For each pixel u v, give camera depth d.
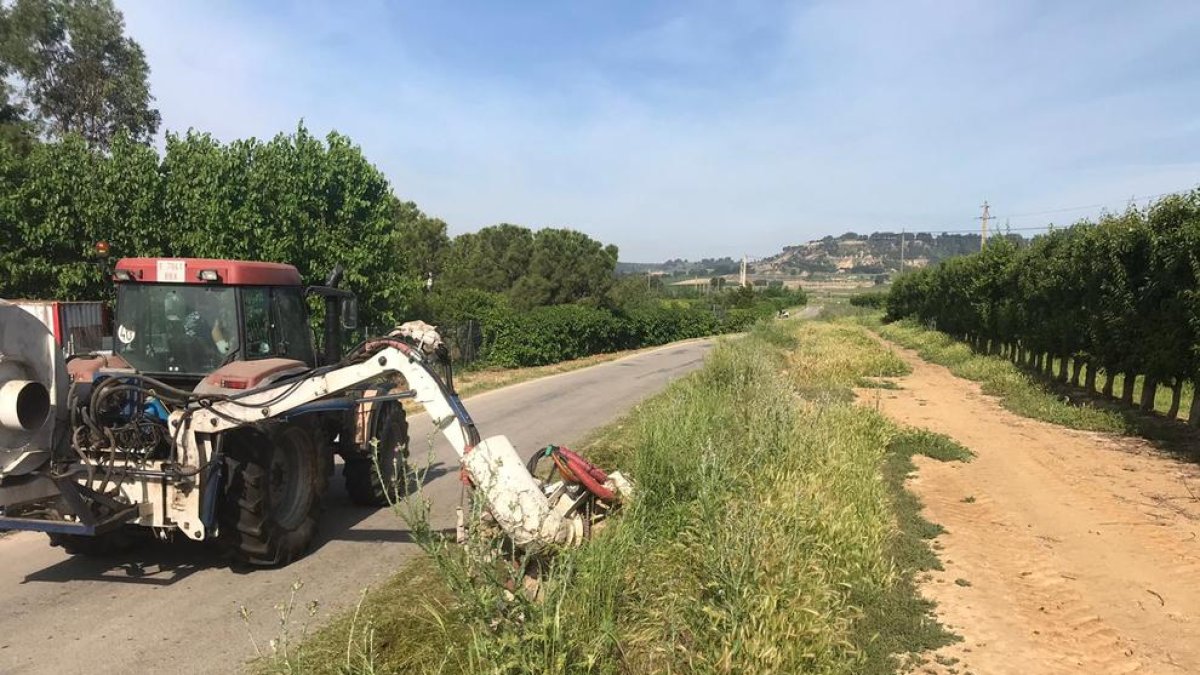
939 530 6.75
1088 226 16.17
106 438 5.41
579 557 4.32
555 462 5.66
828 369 18.84
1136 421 11.97
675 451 6.23
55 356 5.20
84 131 31.48
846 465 7.09
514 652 3.44
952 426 12.30
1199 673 4.29
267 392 5.62
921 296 42.88
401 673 4.02
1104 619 4.99
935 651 4.48
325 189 16.44
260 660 4.43
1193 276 11.26
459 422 5.47
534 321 28.48
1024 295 20.34
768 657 3.72
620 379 22.02
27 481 5.04
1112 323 13.59
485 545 4.13
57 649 4.63
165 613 5.17
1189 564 6.02
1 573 5.93
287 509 6.30
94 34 30.58
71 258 14.93
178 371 6.58
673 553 5.01
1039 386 16.33
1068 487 8.41
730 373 13.49
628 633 3.98
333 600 5.39
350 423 7.59
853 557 5.31
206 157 15.27
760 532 4.79
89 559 6.25
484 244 49.03
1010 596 5.34
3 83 29.17
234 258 15.12
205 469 5.52
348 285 16.62
